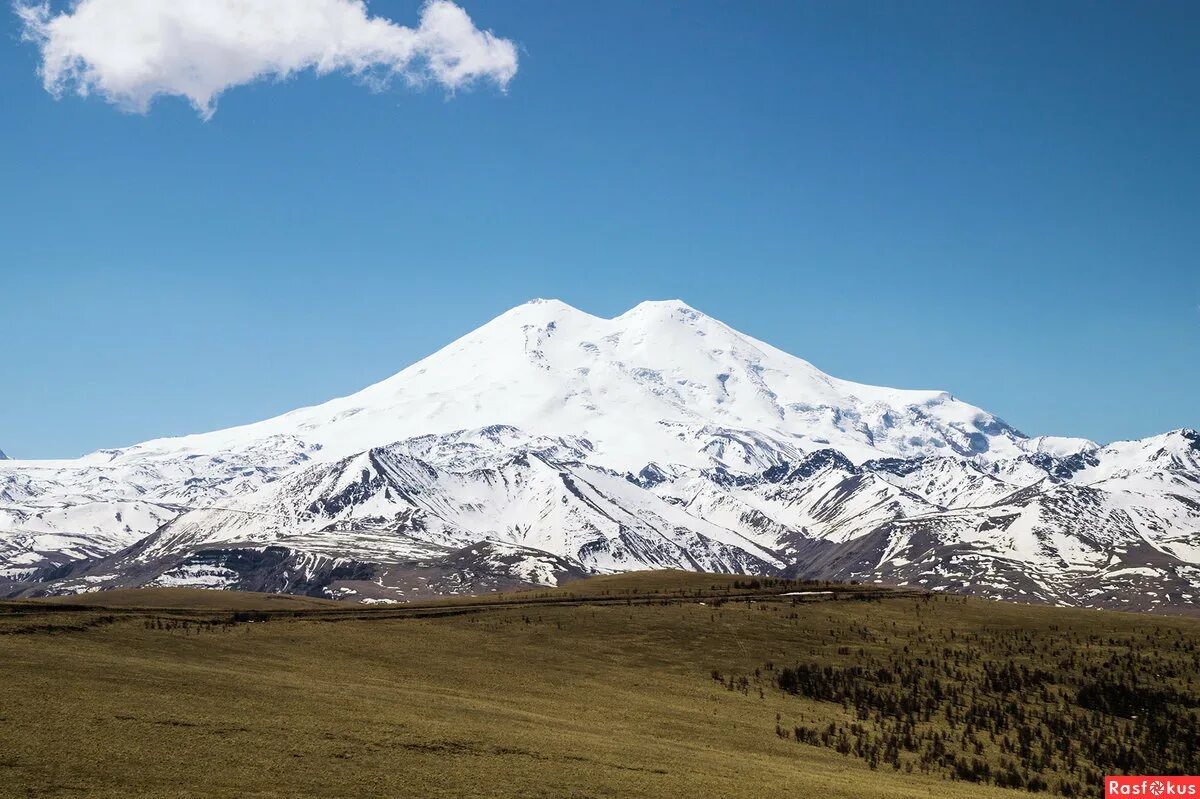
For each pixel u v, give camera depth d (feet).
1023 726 476.13
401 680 444.14
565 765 307.58
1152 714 501.56
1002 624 636.89
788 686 510.99
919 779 378.32
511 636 564.30
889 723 464.24
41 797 236.63
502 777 287.28
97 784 248.11
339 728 319.06
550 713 406.21
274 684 384.06
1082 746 457.68
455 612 622.13
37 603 514.27
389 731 321.93
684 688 493.36
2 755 259.39
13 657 374.63
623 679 499.92
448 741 318.24
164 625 498.69
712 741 393.09
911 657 565.94
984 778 402.31
